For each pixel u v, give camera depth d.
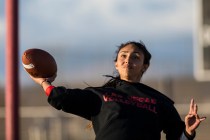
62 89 5.92
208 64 18.53
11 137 10.23
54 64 6.25
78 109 5.92
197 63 18.70
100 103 5.89
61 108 5.90
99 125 5.88
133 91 5.94
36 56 6.18
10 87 10.18
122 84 6.02
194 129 5.85
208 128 26.59
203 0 18.25
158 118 5.91
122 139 5.71
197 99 41.62
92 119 5.96
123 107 5.81
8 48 10.20
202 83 43.50
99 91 5.94
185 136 5.91
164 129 6.11
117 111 5.78
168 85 21.25
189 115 5.85
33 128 20.95
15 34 10.20
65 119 21.08
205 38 18.39
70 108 5.90
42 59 6.17
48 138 20.77
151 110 5.86
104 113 5.84
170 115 6.01
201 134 26.16
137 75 6.12
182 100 40.66
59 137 20.77
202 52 18.50
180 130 6.05
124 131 5.73
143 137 5.77
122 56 6.12
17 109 10.23
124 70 6.07
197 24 18.72
